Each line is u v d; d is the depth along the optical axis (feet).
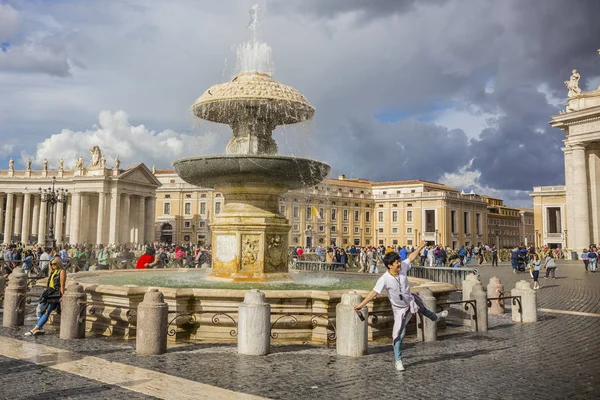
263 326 21.77
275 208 33.17
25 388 16.53
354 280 38.96
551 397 16.35
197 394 16.02
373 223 294.46
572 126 147.84
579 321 33.42
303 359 20.99
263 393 16.22
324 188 272.10
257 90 31.40
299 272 49.57
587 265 94.17
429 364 20.65
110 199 237.25
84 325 25.45
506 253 158.71
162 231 277.64
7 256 68.74
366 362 20.72
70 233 242.58
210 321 24.47
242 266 31.89
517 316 33.14
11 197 253.65
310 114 33.91
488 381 18.15
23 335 26.11
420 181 294.05
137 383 17.19
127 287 25.25
